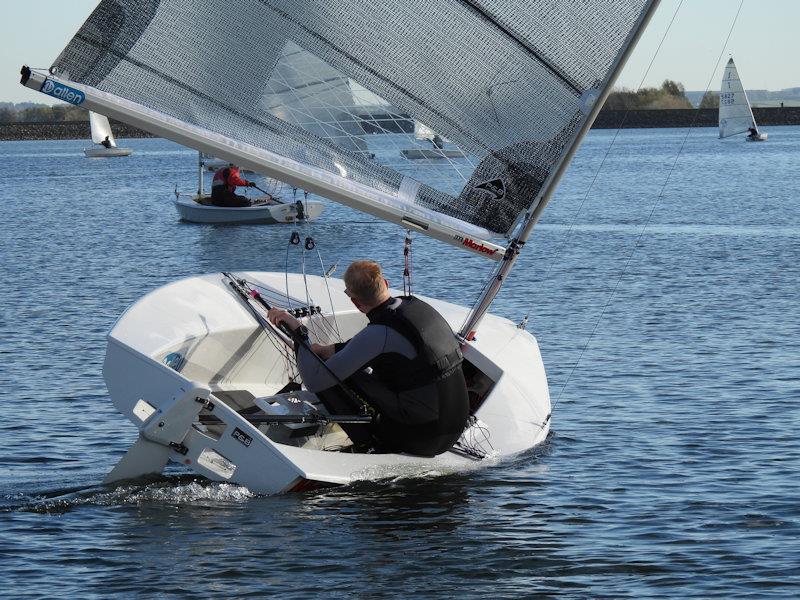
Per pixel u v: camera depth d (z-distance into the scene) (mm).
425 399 11211
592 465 12391
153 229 46312
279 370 13797
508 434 12609
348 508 10547
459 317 14477
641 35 11203
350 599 8523
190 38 10508
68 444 13445
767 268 30859
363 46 11039
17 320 22859
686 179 78312
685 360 18578
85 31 10125
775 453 12906
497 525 10227
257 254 37344
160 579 8906
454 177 11508
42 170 109500
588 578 9023
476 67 11336
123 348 10984
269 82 10836
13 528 10094
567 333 21516
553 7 11234
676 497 11203
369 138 11266
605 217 50344
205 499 10688
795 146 135875
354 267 11297
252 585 8789
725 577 9031
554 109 11461
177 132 10398
